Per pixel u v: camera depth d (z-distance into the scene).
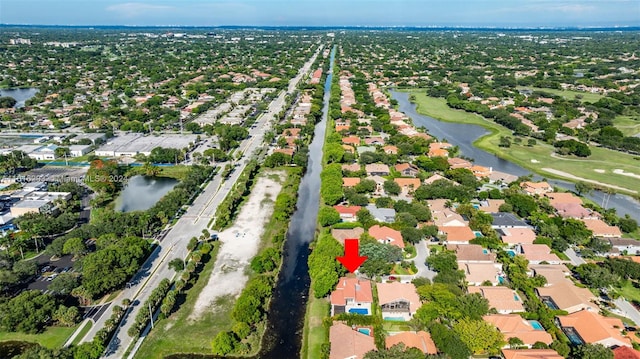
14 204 153.25
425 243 137.12
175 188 170.88
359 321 99.62
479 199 170.00
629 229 146.00
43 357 84.38
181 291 114.06
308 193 182.62
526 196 163.75
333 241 127.25
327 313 107.00
